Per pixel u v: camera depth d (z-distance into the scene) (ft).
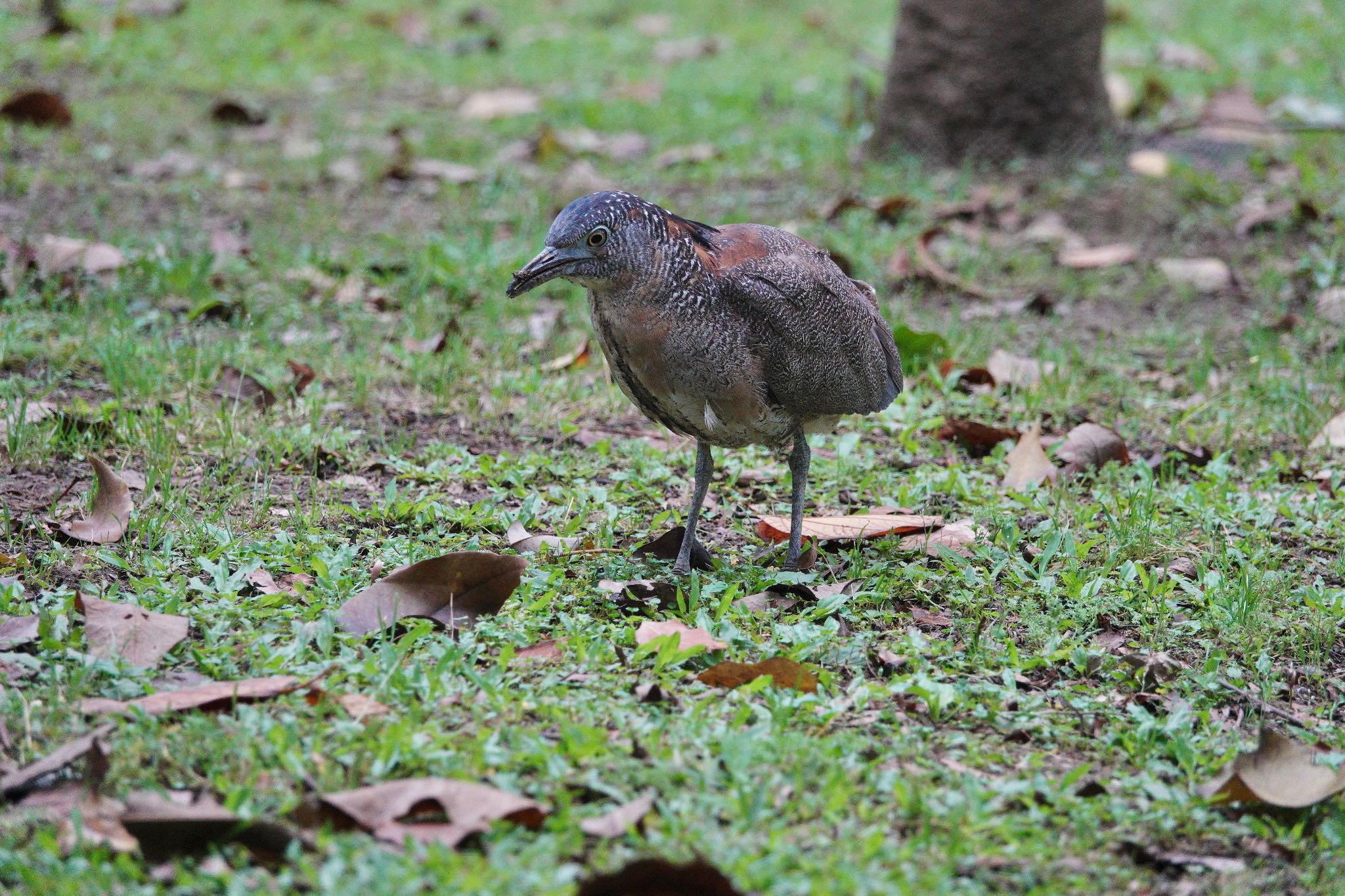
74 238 48.57
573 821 20.35
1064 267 51.55
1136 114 67.10
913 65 61.00
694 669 25.70
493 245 50.67
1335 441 38.45
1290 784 22.30
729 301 28.32
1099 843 21.18
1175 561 31.37
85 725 22.47
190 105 68.59
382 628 25.58
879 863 19.75
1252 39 82.64
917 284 49.52
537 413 38.83
